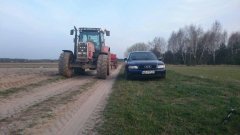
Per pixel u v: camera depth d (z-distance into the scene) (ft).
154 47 337.93
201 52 287.48
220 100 30.40
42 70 97.81
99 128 20.27
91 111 25.85
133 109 25.59
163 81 51.90
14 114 24.54
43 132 19.57
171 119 22.29
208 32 288.10
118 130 19.52
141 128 19.86
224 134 19.36
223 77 72.23
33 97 33.68
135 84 46.52
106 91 39.42
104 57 60.49
